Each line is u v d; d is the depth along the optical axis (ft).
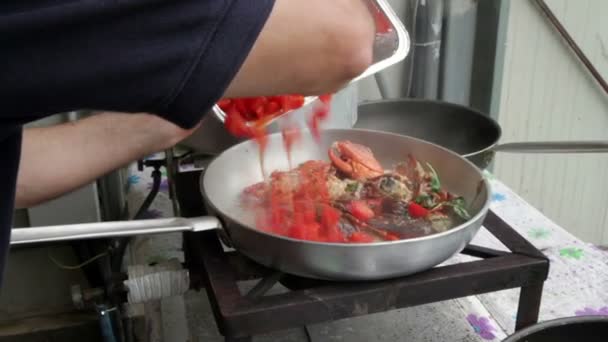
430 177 2.50
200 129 2.68
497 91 4.71
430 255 1.85
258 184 2.52
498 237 2.19
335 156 2.69
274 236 1.81
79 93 1.01
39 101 1.01
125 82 1.01
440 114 3.47
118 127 2.32
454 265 2.00
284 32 1.17
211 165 2.43
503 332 2.45
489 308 2.59
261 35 1.15
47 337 3.36
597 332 1.88
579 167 5.82
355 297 1.84
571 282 2.67
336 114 2.90
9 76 0.97
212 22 1.02
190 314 2.67
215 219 2.05
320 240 2.07
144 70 1.00
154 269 2.18
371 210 2.31
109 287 2.33
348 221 2.23
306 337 2.44
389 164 2.73
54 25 0.95
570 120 5.56
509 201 3.39
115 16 0.98
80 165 2.25
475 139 3.28
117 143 2.32
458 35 4.56
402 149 2.71
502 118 5.40
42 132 2.29
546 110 5.46
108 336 2.38
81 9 0.95
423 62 4.47
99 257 2.69
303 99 2.50
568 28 5.12
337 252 1.77
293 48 1.19
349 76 1.34
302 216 2.24
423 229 2.16
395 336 2.44
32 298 3.33
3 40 0.95
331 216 2.23
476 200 2.30
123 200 3.19
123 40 0.99
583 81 5.38
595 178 5.94
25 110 1.02
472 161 2.77
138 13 0.99
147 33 1.00
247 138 2.60
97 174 2.31
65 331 3.38
